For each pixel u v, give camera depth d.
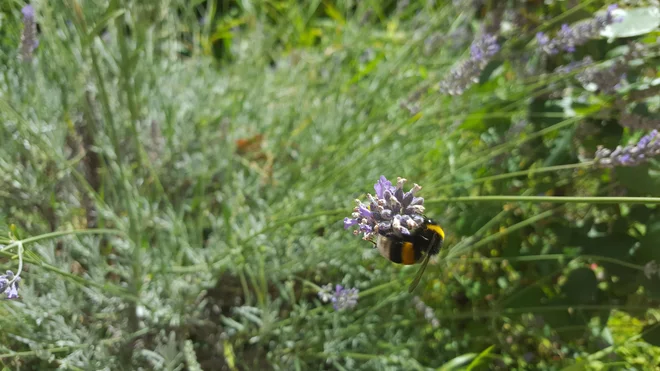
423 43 0.43
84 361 0.34
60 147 0.39
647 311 0.37
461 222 0.40
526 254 0.39
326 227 0.40
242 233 0.39
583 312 0.37
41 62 0.39
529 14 0.40
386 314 0.38
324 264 0.39
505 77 0.44
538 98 0.40
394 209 0.25
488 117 0.41
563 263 0.38
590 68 0.36
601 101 0.37
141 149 0.38
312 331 0.37
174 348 0.34
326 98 0.46
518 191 0.40
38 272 0.35
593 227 0.38
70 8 0.33
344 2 0.56
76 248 0.37
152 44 0.43
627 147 0.31
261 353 0.38
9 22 0.39
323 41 0.52
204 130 0.43
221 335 0.37
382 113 0.41
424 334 0.39
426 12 0.48
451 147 0.42
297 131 0.44
